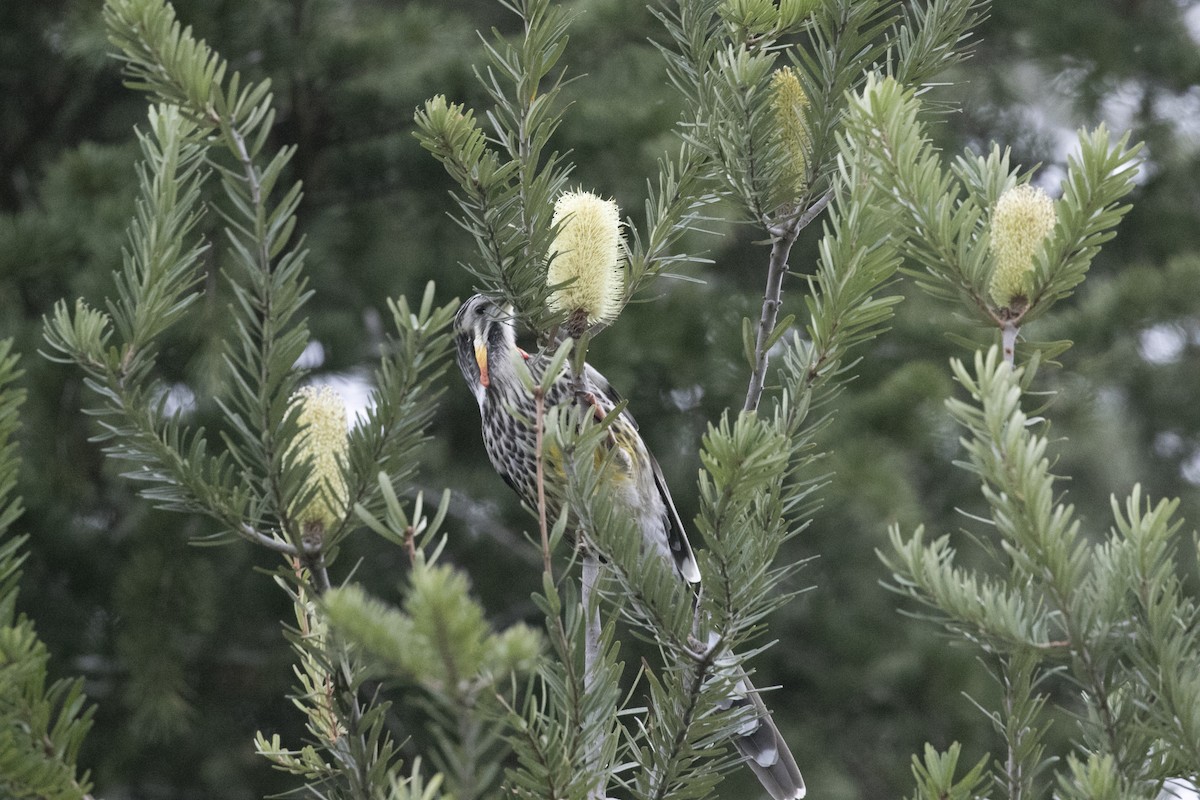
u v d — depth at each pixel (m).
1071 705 14.54
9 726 2.92
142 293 3.47
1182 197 17.91
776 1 4.32
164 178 3.54
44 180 13.19
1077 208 3.32
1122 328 14.52
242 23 12.05
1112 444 17.39
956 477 14.61
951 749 3.09
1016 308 3.47
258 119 3.22
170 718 11.49
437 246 15.11
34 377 11.68
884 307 3.44
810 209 3.89
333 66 13.07
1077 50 16.34
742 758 3.51
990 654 3.54
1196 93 16.70
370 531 13.82
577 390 3.74
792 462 3.56
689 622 3.34
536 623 14.79
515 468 7.73
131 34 3.10
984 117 18.19
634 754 3.56
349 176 14.54
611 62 13.05
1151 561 3.14
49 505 11.87
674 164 4.43
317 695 3.71
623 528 3.31
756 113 3.79
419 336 3.40
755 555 3.35
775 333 3.61
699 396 13.98
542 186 3.87
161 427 3.52
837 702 14.34
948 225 3.45
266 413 3.37
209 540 3.48
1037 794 3.45
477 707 2.85
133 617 11.39
